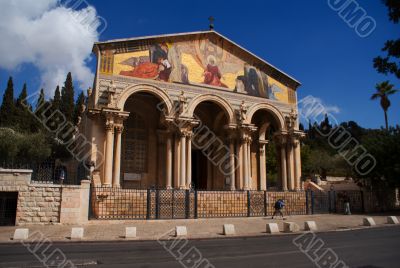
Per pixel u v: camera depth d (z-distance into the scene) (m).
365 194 36.16
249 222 24.73
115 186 28.75
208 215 27.28
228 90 35.31
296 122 38.06
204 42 35.19
